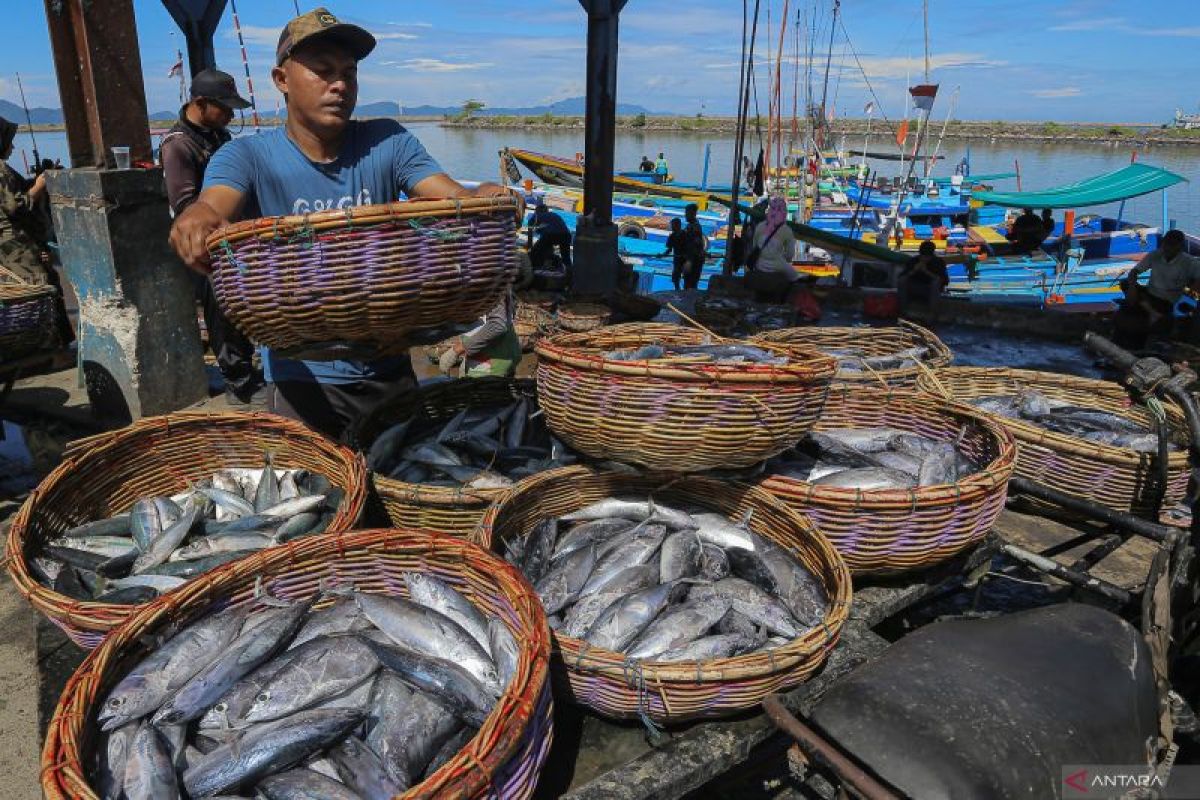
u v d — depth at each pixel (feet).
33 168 33.35
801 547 9.32
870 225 76.18
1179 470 11.76
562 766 7.13
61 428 17.42
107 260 16.85
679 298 34.96
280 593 7.79
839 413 14.39
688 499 10.66
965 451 12.70
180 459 11.39
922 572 10.07
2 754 8.36
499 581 7.18
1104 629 6.59
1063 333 28.68
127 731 6.19
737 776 8.82
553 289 33.81
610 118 32.27
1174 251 29.86
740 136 43.32
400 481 10.74
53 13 15.96
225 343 18.69
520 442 12.44
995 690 5.90
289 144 9.64
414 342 8.75
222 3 33.06
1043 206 62.59
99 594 8.61
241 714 6.57
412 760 6.25
